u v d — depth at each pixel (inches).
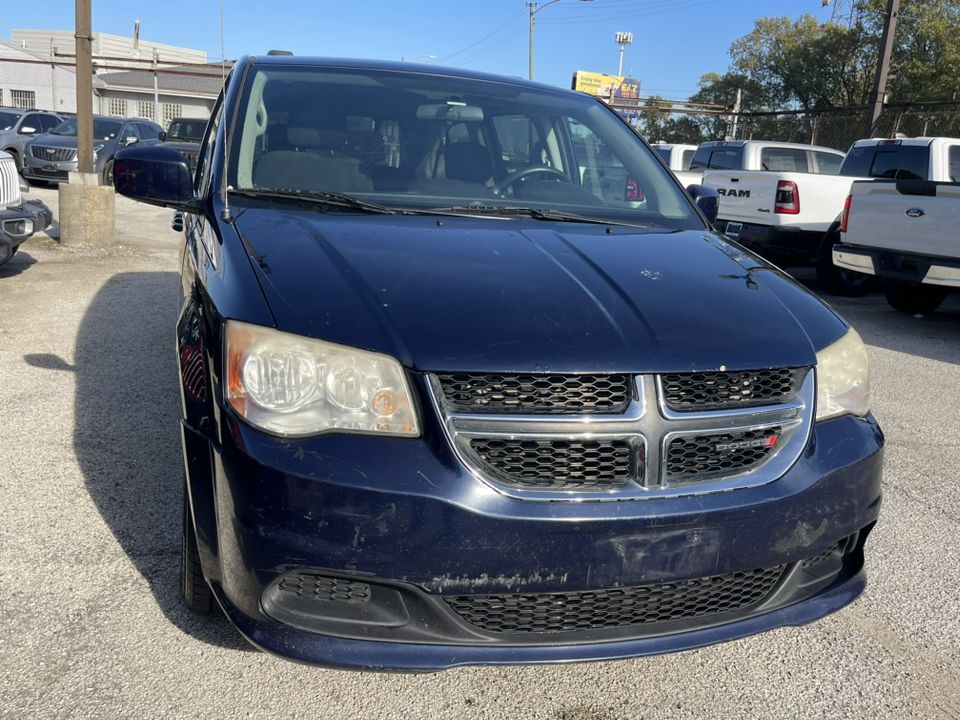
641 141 141.9
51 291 283.7
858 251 308.2
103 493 129.3
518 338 75.7
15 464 138.6
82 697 83.7
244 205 104.5
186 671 88.6
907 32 1486.2
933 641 102.2
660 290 88.0
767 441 80.2
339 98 126.3
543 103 138.9
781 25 1807.3
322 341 74.5
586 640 76.5
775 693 91.0
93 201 375.9
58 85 1558.8
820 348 86.7
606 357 75.2
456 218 107.3
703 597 80.0
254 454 72.6
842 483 82.6
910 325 309.7
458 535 70.9
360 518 70.8
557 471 73.6
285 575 72.7
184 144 717.9
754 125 1039.0
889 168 364.8
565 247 97.7
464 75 140.6
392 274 83.7
